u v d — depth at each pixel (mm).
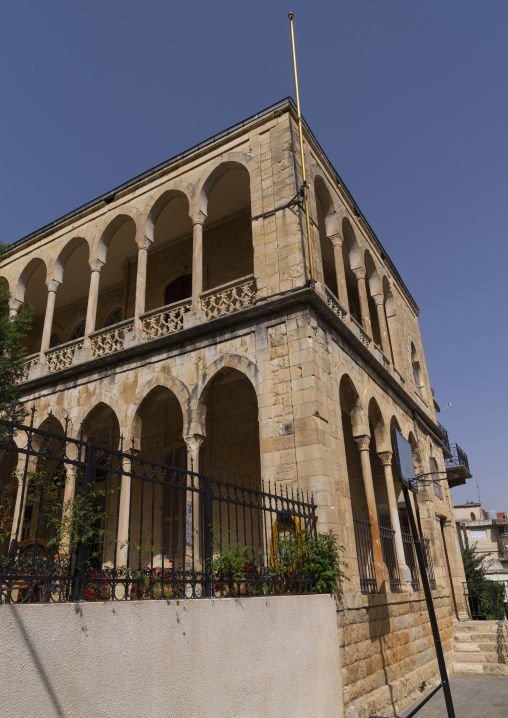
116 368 14945
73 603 4707
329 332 13180
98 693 4715
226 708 6195
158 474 17734
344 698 9328
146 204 16703
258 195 14227
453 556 22469
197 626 6066
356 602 10805
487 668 16516
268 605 7555
